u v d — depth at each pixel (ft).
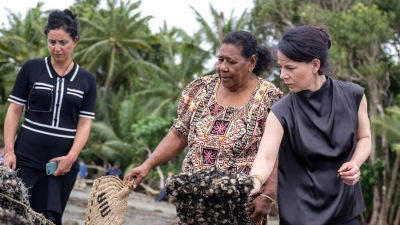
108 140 97.25
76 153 14.29
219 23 93.45
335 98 10.05
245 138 11.95
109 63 111.34
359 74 61.26
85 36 111.04
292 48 9.77
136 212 54.19
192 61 101.35
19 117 14.56
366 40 59.31
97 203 11.80
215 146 11.96
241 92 12.32
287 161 10.18
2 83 111.34
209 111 12.30
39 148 14.16
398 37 63.72
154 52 122.52
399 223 63.10
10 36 111.45
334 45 59.31
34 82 14.24
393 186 60.80
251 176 9.68
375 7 60.54
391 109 54.70
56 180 14.28
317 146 9.89
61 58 14.15
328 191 9.87
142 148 90.84
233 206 9.29
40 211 14.14
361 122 10.18
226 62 11.93
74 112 14.42
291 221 9.98
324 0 70.54
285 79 9.96
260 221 11.91
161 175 84.43
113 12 112.27
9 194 9.20
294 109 10.11
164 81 103.96
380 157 65.41
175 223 44.96
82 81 14.47
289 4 69.05
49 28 14.08
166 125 89.30
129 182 12.70
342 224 9.99
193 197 9.31
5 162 14.02
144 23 116.98
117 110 103.91
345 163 9.48
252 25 94.84
